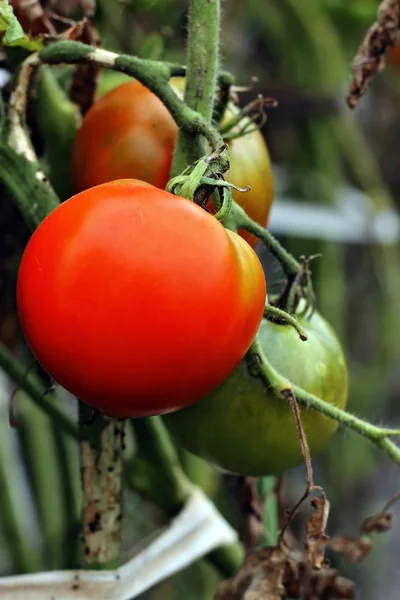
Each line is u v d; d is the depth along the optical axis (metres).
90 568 0.67
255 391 0.64
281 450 0.65
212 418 0.64
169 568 0.72
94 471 0.66
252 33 1.38
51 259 0.56
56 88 0.73
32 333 0.57
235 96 0.70
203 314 0.55
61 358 0.56
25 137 0.65
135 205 0.56
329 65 1.27
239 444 0.65
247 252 0.58
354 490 1.52
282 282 0.68
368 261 1.59
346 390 0.68
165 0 0.86
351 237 1.28
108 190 0.56
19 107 0.65
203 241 0.56
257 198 0.67
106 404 0.57
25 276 0.56
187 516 0.74
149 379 0.56
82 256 0.55
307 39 1.27
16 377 0.75
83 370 0.56
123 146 0.65
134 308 0.55
